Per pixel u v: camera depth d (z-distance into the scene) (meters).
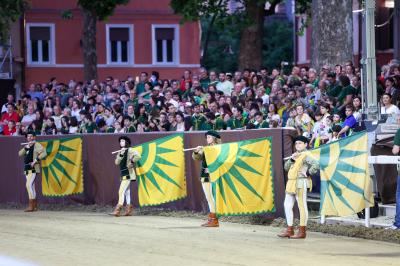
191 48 61.75
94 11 47.78
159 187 26.25
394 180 22.66
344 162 20.97
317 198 24.55
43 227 23.28
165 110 30.95
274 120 26.73
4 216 27.28
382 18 48.84
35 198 29.23
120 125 31.16
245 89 31.34
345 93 27.00
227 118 28.52
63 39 60.16
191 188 26.09
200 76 35.81
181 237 20.64
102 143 29.19
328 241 19.86
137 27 61.16
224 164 23.16
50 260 17.92
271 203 23.00
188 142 25.95
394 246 19.08
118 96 35.25
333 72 30.22
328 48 33.22
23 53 57.91
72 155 29.89
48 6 59.88
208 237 20.62
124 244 19.69
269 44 70.81
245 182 23.20
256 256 17.88
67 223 24.11
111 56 61.03
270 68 68.94
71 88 40.78
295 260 17.41
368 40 24.19
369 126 23.66
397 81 27.52
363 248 18.83
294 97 28.59
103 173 29.20
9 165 32.62
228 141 24.58
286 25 71.69
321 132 25.47
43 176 30.77
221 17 46.31
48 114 35.50
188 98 33.09
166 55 61.62
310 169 20.36
